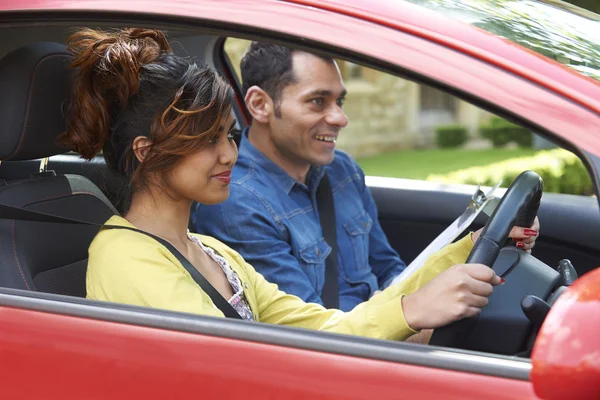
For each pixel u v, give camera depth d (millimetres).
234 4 1827
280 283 2986
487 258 2104
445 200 3662
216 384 1693
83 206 2621
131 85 2131
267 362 1680
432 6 1869
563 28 2105
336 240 3238
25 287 2287
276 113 3062
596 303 1444
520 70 1666
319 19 1769
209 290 2176
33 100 2312
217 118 2121
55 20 1938
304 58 3010
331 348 1666
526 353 1979
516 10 2115
